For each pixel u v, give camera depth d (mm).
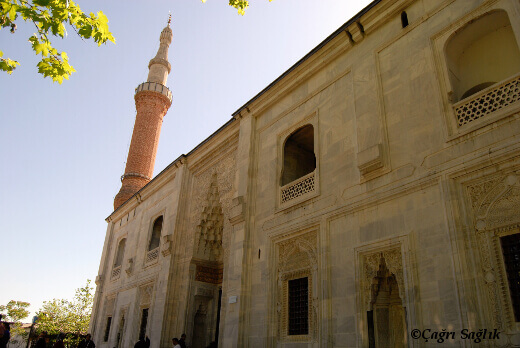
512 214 6270
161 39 36719
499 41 8055
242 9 7172
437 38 8391
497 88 6988
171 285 15867
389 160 8453
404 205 7828
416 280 7152
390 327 8070
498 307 6059
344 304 8406
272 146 12562
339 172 9648
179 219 17125
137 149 30906
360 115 9492
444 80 7965
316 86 11391
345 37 10625
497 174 6602
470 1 7918
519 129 6465
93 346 15266
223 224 15180
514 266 6121
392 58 9258
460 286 6410
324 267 9078
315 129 10891
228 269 12188
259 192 12492
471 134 7109
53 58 5965
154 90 32844
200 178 17109
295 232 10398
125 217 24797
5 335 12953
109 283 24047
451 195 7031
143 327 17781
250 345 10672
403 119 8477
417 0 9102
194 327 15273
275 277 10688
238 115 14461
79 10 5531
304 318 9547
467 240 6652
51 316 36312
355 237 8648
